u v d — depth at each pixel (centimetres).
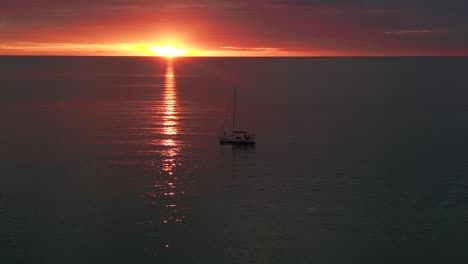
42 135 11569
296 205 7231
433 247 6075
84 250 5934
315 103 18088
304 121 13988
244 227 6538
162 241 6169
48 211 6969
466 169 8931
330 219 6775
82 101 18250
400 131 12400
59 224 6569
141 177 8456
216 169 8981
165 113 15312
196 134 11956
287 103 18125
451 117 14450
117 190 7806
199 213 6944
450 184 8112
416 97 19825
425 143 10994
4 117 14150
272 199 7469
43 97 19438
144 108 16425
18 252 5875
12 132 11906
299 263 5688
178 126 13012
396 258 5844
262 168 9050
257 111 16000
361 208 7138
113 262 5697
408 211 7031
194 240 6184
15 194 7594
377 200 7425
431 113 15288
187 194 7662
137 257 5803
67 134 11706
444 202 7350
